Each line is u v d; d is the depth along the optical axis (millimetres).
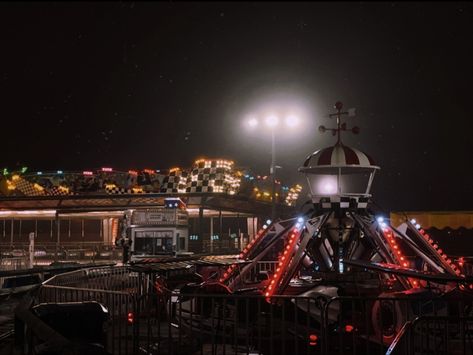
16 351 5758
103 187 28766
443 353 7324
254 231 32438
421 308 8141
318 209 10898
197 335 9023
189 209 29688
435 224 20531
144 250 21594
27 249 31953
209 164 27500
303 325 9109
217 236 36219
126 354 7508
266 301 9297
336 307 8898
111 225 33625
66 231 38844
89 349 3500
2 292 14008
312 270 11203
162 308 10555
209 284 9820
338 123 11461
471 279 7828
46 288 10375
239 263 10805
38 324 4320
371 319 8766
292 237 10484
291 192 32281
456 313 8625
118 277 13398
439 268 10414
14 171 30266
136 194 28484
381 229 10727
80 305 6371
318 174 11258
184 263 10195
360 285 9852
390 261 10117
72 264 18250
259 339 7203
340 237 10641
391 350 6445
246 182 28828
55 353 3545
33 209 29938
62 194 29328
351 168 11148
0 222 39500
